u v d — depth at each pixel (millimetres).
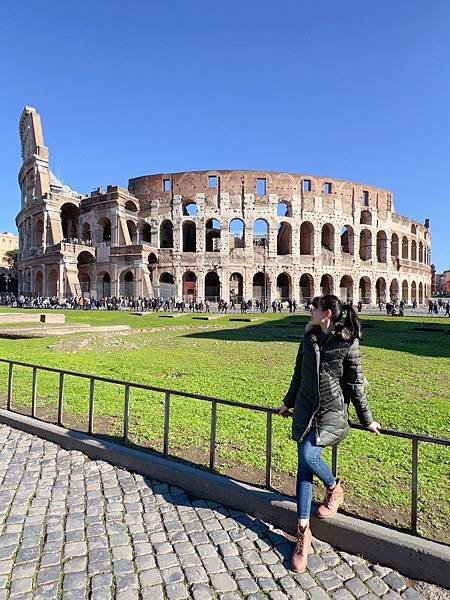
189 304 65250
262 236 89188
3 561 4355
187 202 76562
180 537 4832
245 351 18875
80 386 11391
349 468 6352
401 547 4328
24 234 84062
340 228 79125
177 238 75500
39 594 3896
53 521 5129
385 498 5438
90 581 4082
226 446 7141
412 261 91562
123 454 6672
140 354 17516
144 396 10430
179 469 6043
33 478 6289
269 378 12648
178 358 16484
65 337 23062
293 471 6203
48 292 70000
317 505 5129
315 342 4715
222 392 10805
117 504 5555
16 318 31047
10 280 102562
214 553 4551
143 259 66625
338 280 77750
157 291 70500
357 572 4305
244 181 75875
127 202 77750
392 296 87250
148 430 7887
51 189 84625
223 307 60938
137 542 4727
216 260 74125
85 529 4969
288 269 75250
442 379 12852
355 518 4820
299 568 4277
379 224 84188
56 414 8891
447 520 4949
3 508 5422
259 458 6645
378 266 83000
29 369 13789
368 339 25234
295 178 77250
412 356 17734
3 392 10758
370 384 12047
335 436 4633
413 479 4539
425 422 8531
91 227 75375
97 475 6398
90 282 71438
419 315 54781
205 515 5312
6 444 7617
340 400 4680
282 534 4941
